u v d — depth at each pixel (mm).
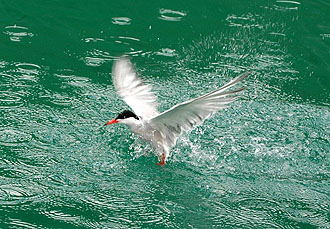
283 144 10094
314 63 12547
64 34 13117
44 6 14172
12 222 7918
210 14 14188
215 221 8250
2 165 9125
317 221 8312
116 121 9258
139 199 8656
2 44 12539
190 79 11852
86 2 14414
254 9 14508
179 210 8461
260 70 12258
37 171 9078
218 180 9219
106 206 8438
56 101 10867
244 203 8672
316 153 9898
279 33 13547
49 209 8258
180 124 8461
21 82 11312
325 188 9078
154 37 13211
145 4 14484
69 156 9523
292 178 9312
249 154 9844
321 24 13945
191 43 13070
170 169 9461
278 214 8445
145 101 9602
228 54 12773
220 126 10523
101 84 11508
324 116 10836
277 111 10953
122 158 9617
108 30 13375
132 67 9891
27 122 10211
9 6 14070
